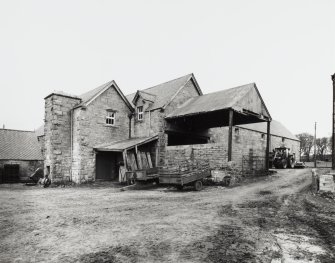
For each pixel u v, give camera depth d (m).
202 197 12.68
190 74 24.81
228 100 18.91
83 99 22.44
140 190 15.95
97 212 9.59
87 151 20.69
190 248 6.00
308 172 23.14
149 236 6.81
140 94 23.39
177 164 20.52
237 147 18.58
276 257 5.53
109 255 5.63
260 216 8.86
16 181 24.70
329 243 6.38
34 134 29.50
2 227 7.76
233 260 5.37
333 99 18.89
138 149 21.48
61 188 18.06
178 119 22.14
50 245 6.25
